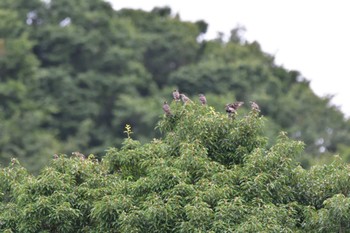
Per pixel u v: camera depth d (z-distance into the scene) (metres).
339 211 21.14
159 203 21.33
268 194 22.03
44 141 61.28
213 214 21.16
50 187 22.64
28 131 63.03
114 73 73.44
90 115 68.94
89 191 22.67
